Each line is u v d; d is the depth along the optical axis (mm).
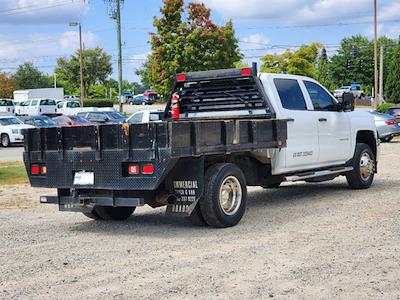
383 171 15781
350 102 11672
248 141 8961
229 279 5984
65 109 55969
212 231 8461
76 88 96125
